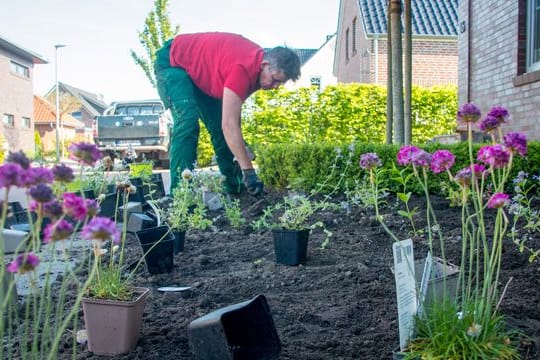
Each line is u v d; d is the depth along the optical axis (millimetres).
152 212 5605
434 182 5844
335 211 5312
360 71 21031
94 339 2268
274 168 7832
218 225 4949
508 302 2705
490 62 8797
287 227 3643
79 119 63250
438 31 19547
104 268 2949
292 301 2873
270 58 4988
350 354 2227
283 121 13391
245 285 3174
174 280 3338
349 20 24156
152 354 2250
